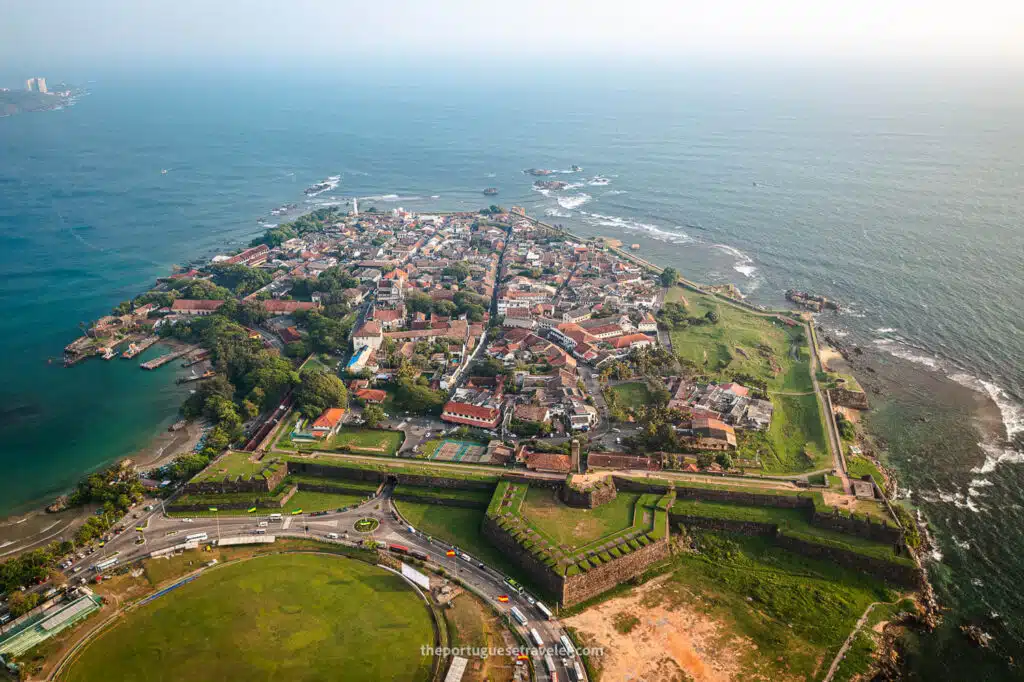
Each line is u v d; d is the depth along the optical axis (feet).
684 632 498.69
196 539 587.27
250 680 442.91
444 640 477.36
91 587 533.55
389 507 642.22
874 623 507.30
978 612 522.47
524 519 589.73
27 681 444.96
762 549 581.94
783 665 470.39
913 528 604.49
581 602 524.93
